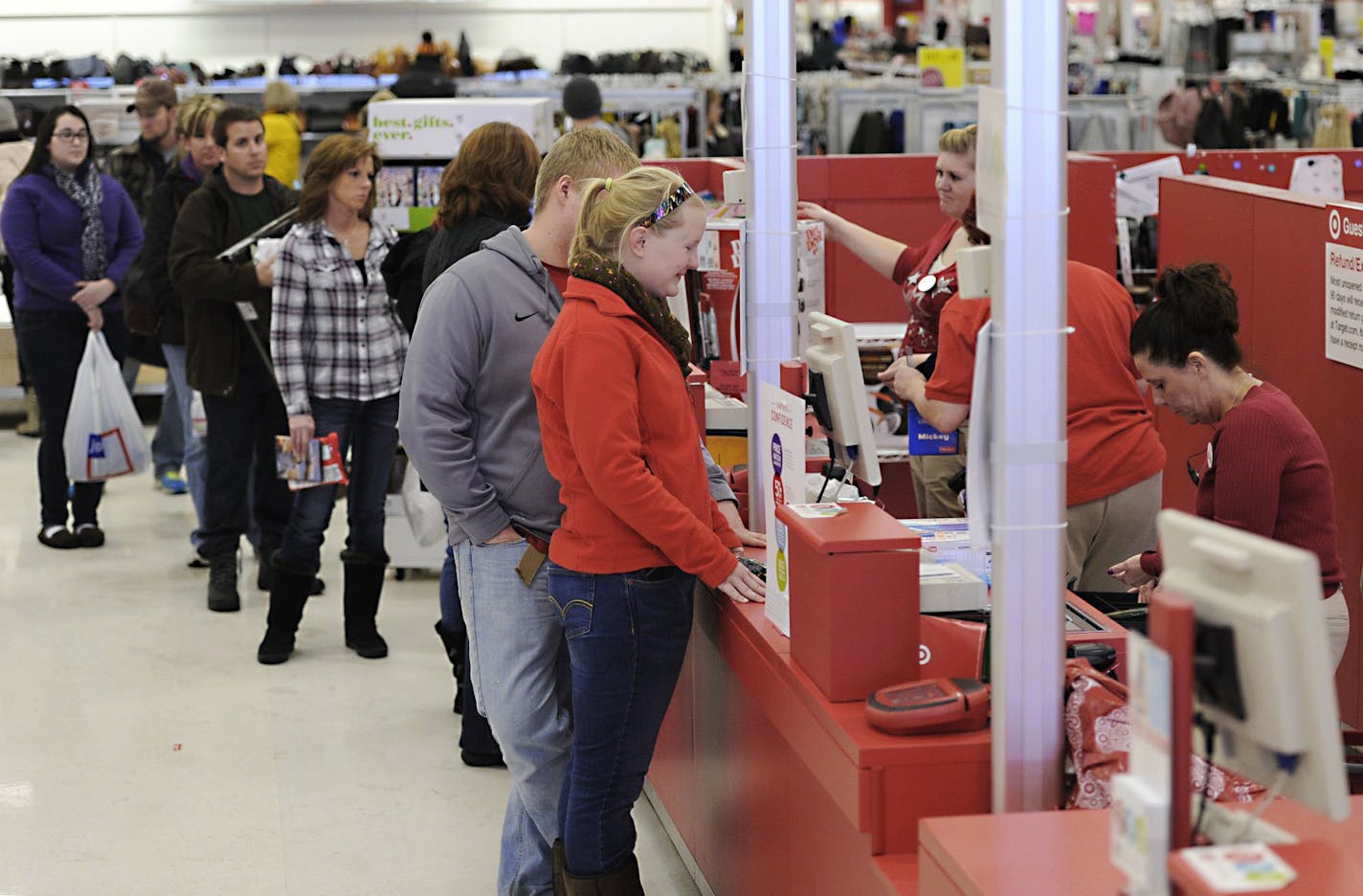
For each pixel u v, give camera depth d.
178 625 5.54
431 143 5.77
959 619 2.48
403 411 2.96
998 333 2.00
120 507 7.22
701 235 2.66
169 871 3.66
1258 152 6.03
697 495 2.75
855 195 5.97
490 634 3.03
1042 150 1.96
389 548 6.06
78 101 10.16
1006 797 2.09
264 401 5.59
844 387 2.76
